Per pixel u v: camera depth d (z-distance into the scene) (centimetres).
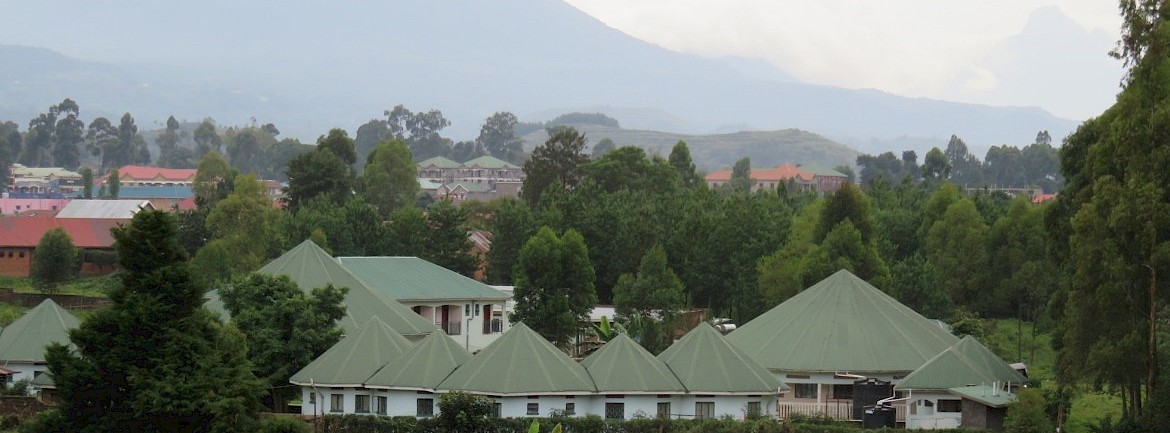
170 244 10262
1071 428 12400
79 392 9881
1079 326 11819
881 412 12194
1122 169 12025
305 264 15238
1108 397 14188
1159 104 11719
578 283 17262
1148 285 11650
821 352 13538
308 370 12588
